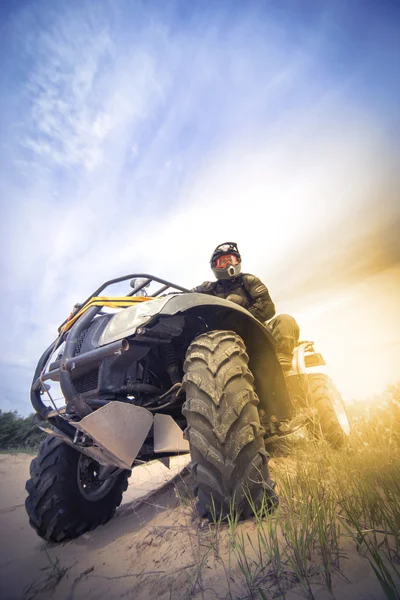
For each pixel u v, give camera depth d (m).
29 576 1.59
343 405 3.44
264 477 1.44
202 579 1.11
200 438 1.45
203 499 1.44
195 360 1.67
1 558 1.96
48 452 2.33
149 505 2.54
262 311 3.11
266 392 2.17
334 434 2.82
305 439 2.86
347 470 1.79
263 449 1.48
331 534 1.17
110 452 1.73
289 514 1.37
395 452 2.26
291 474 1.99
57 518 2.15
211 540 1.34
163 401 2.20
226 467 1.39
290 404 2.17
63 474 2.26
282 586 0.96
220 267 3.25
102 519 2.40
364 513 1.28
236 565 1.13
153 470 4.61
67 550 1.95
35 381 2.40
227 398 1.50
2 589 1.49
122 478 2.66
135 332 1.88
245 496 1.37
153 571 1.30
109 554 1.65
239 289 3.24
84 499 2.32
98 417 1.69
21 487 4.60
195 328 2.37
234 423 1.46
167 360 2.33
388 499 1.36
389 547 1.06
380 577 0.84
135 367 2.28
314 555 1.08
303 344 3.41
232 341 1.73
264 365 2.15
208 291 3.40
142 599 1.14
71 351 2.07
